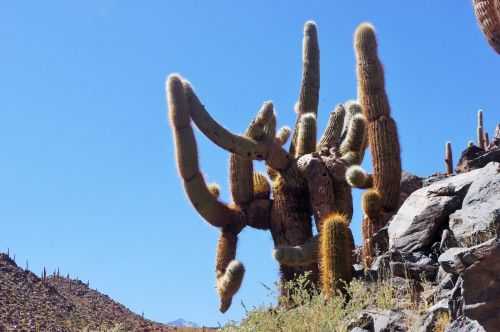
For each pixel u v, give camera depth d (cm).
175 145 1332
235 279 1231
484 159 1318
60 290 3906
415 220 1070
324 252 997
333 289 973
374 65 1301
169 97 1321
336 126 1420
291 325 870
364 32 1313
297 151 1404
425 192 1095
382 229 1170
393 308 836
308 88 1505
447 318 737
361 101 1316
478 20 1170
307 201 1367
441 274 902
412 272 931
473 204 1004
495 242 649
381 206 1246
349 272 987
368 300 900
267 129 1374
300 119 1475
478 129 2247
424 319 764
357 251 1261
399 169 1260
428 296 852
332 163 1328
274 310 939
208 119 1331
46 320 3219
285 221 1359
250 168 1396
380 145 1261
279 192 1371
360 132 1337
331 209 1306
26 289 3694
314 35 1529
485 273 648
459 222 997
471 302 652
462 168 1474
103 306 3706
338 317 861
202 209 1345
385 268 966
